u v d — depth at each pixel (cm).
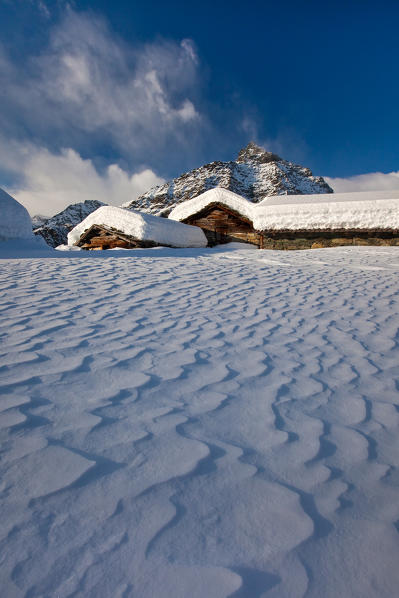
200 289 562
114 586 100
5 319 363
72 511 125
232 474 150
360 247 1435
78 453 158
